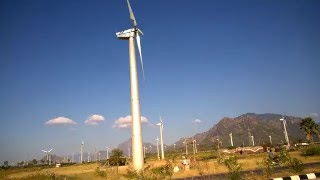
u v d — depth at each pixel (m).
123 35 43.06
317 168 23.58
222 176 25.14
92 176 35.97
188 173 31.06
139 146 37.97
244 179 19.69
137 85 40.41
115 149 64.44
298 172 21.20
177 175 30.59
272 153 27.67
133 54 42.09
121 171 38.47
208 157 62.84
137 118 38.91
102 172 37.38
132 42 42.75
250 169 29.06
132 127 38.84
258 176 20.27
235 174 20.05
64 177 34.25
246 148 82.31
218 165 34.31
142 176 25.59
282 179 16.97
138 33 43.50
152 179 24.56
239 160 45.47
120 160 62.47
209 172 29.91
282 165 28.75
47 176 34.72
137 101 39.59
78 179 33.47
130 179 28.95
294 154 49.03
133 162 37.47
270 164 26.14
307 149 45.06
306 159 37.81
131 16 43.06
